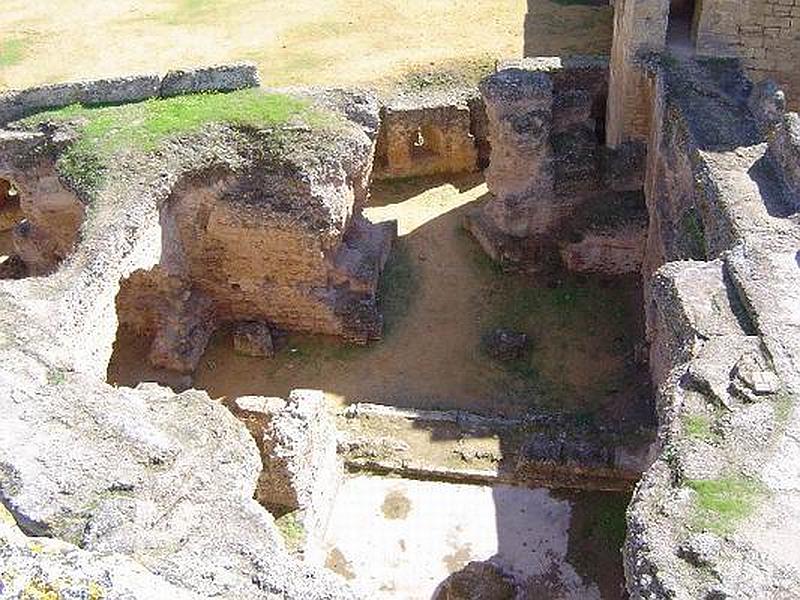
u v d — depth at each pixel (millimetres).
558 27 27391
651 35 17656
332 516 14961
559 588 13656
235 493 10312
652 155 18000
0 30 29641
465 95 23047
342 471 15594
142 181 16766
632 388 16891
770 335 10922
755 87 16297
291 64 26484
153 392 12312
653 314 15578
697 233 14477
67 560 6145
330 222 17344
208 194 17375
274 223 17375
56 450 10297
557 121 19703
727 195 13680
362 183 18953
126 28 29516
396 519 14828
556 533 14430
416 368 17891
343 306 18266
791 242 12469
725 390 10367
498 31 27344
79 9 30953
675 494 9297
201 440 11023
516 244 19781
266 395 17438
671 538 8867
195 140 17516
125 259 15820
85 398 11234
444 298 19469
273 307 18547
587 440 15305
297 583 9055
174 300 17969
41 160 18156
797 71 17719
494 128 18828
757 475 9430
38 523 9461
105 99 19094
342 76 25500
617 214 18875
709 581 8414
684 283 12062
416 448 15734
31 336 12609
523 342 17938
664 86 16891
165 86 19125
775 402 10156
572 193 19391
